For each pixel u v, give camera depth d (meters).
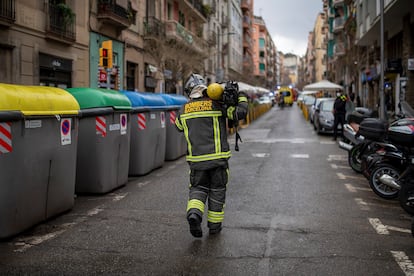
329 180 8.62
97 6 21.14
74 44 19.17
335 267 4.07
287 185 8.09
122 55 24.11
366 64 33.84
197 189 4.90
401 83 20.58
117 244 4.76
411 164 6.09
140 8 26.52
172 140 11.52
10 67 15.27
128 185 8.24
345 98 16.56
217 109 4.90
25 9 15.84
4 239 4.89
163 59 27.28
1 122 4.72
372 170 7.16
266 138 17.91
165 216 5.91
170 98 11.55
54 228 5.41
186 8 34.97
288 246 4.65
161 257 4.35
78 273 3.97
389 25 22.81
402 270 4.00
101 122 7.22
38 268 4.09
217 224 5.01
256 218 5.77
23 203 5.09
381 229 5.30
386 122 7.85
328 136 18.75
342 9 51.06
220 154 4.81
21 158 5.03
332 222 5.61
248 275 3.89
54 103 5.69
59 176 5.84
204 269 4.03
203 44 36.62
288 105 73.19
